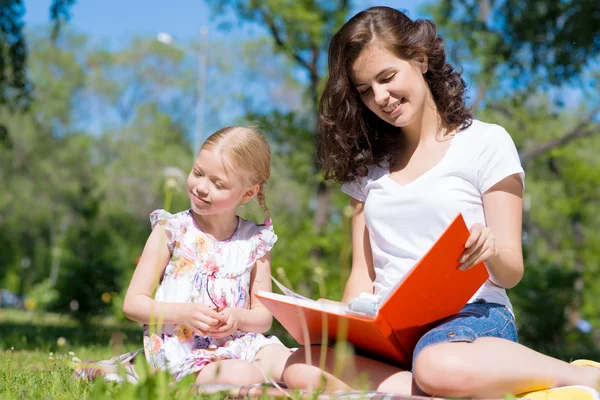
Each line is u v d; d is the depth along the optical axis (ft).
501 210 8.78
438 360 7.43
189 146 116.98
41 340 18.10
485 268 7.89
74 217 106.11
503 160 8.86
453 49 48.70
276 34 53.21
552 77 41.81
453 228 7.09
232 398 8.05
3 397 7.23
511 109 60.18
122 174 108.78
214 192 9.76
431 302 7.79
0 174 104.53
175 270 9.99
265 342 9.78
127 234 97.35
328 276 41.52
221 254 10.17
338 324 7.87
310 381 8.11
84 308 36.35
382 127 9.95
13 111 36.40
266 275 10.51
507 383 7.38
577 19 37.42
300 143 55.52
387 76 8.95
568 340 35.86
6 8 32.99
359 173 10.02
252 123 10.46
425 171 9.35
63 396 7.54
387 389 7.97
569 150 73.67
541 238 85.40
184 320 9.20
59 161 107.34
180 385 6.59
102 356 14.82
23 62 34.60
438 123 9.53
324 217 50.29
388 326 7.72
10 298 92.22
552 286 35.14
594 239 83.71
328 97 9.91
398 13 9.32
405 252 9.07
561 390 7.35
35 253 118.32
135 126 116.78
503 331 8.25
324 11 53.31
